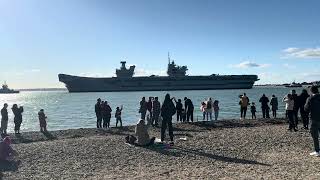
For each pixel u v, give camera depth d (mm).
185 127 31047
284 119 36219
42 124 30734
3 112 30422
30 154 17969
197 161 16078
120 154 17812
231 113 61844
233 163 15523
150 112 34344
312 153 16859
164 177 13141
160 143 20734
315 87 16750
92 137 25406
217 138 22734
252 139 21906
